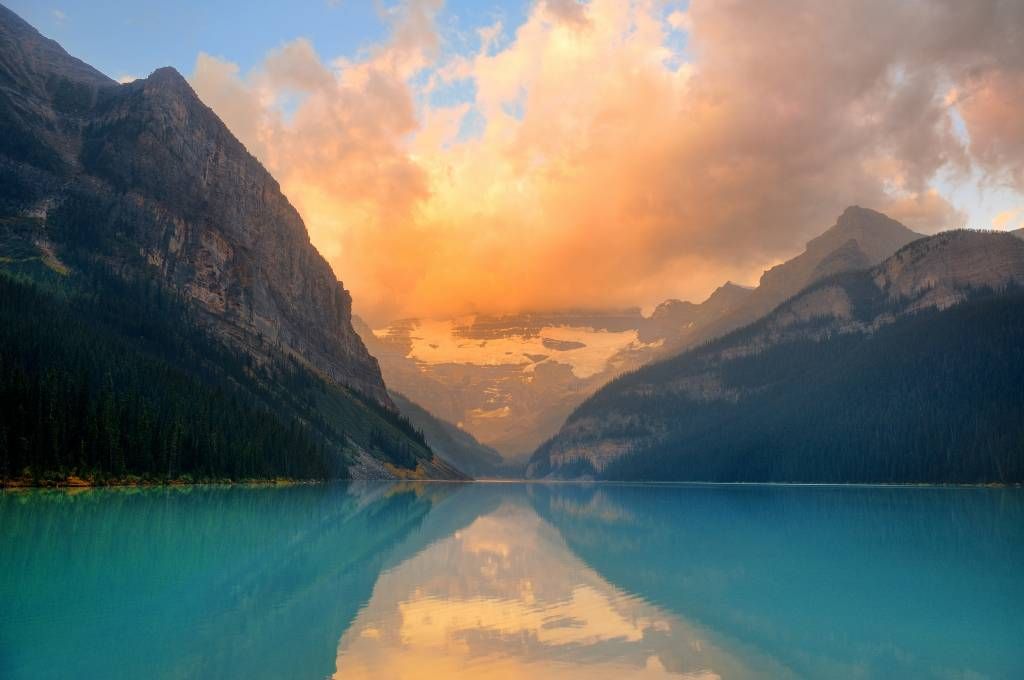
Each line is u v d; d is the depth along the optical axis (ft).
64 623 103.81
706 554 204.44
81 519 225.56
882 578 161.38
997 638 107.24
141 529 209.77
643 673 90.33
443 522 306.14
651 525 309.01
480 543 228.02
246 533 217.77
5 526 200.64
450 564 178.60
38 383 383.24
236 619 109.91
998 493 582.35
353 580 149.38
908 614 123.85
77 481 377.91
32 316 513.45
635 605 130.41
